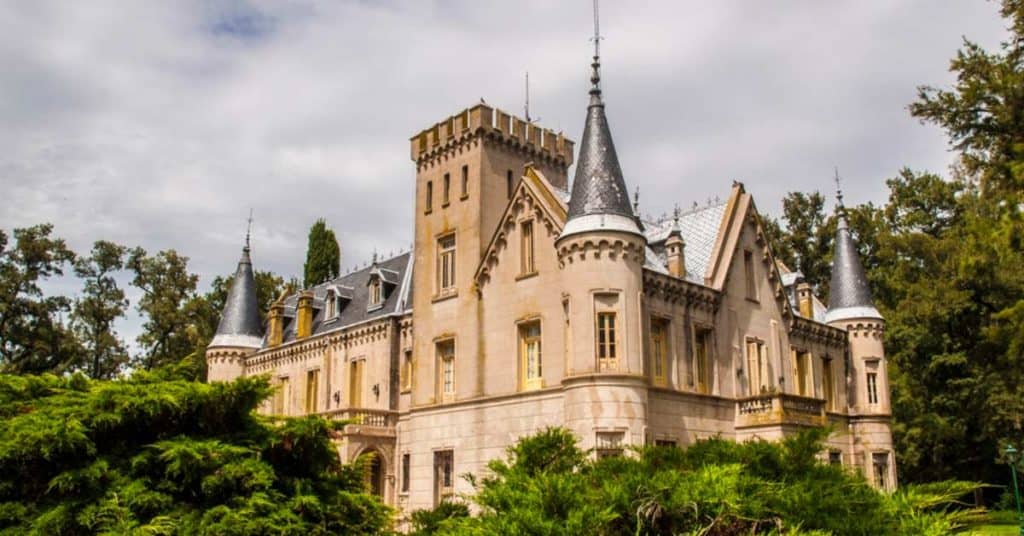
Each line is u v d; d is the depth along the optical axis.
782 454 10.38
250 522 12.05
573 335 30.09
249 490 12.84
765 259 39.41
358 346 43.84
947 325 49.94
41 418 12.21
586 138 32.56
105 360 63.09
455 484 34.25
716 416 33.75
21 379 13.95
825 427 10.80
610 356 29.88
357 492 14.38
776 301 39.44
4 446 11.61
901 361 51.88
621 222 30.81
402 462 39.19
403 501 38.16
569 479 9.69
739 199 38.78
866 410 43.22
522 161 38.22
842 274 45.69
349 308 48.12
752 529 9.00
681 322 33.50
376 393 41.62
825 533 8.57
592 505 8.97
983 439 49.59
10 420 12.45
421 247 38.62
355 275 51.38
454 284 36.69
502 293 34.16
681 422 32.00
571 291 30.50
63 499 12.17
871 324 44.34
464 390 34.84
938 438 50.34
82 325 62.88
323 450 14.23
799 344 40.66
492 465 12.29
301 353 47.88
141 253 65.81
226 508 12.15
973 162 31.42
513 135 37.84
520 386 32.59
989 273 39.72
